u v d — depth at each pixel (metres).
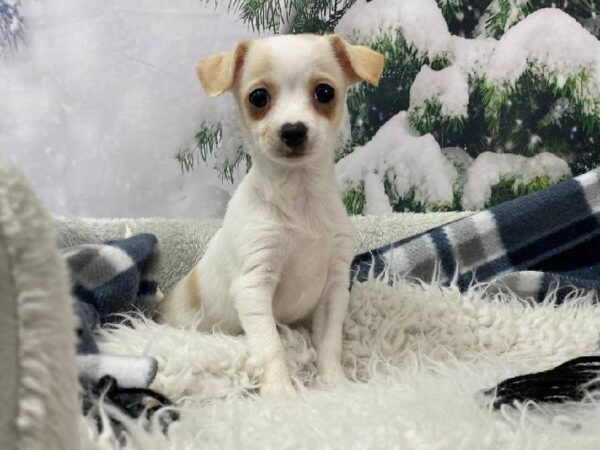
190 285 0.46
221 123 0.67
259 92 0.40
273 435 0.26
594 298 0.47
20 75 0.67
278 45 0.40
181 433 0.27
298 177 0.41
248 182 0.43
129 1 0.66
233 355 0.36
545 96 0.62
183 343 0.36
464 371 0.33
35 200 0.13
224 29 0.66
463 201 0.65
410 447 0.24
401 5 0.63
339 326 0.41
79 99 0.67
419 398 0.28
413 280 0.50
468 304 0.44
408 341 0.42
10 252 0.13
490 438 0.24
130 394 0.30
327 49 0.41
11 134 0.68
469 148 0.64
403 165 0.65
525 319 0.43
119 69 0.67
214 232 0.56
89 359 0.31
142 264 0.45
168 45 0.66
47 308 0.13
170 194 0.69
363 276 0.50
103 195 0.69
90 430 0.25
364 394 0.31
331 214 0.42
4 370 0.12
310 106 0.40
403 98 0.64
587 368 0.30
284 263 0.42
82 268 0.41
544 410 0.28
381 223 0.57
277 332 0.40
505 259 0.52
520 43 0.62
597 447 0.24
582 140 0.63
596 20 0.62
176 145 0.68
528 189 0.64
